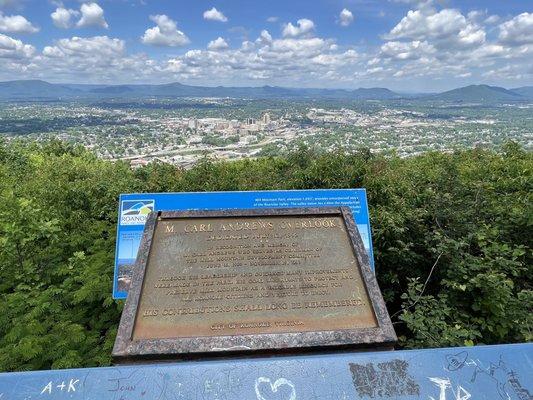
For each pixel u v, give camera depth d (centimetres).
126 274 464
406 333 506
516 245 546
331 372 266
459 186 651
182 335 298
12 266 549
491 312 462
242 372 263
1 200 586
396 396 257
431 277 539
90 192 759
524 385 265
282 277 342
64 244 604
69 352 391
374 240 545
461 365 274
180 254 356
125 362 287
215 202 484
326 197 496
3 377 260
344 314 318
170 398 250
